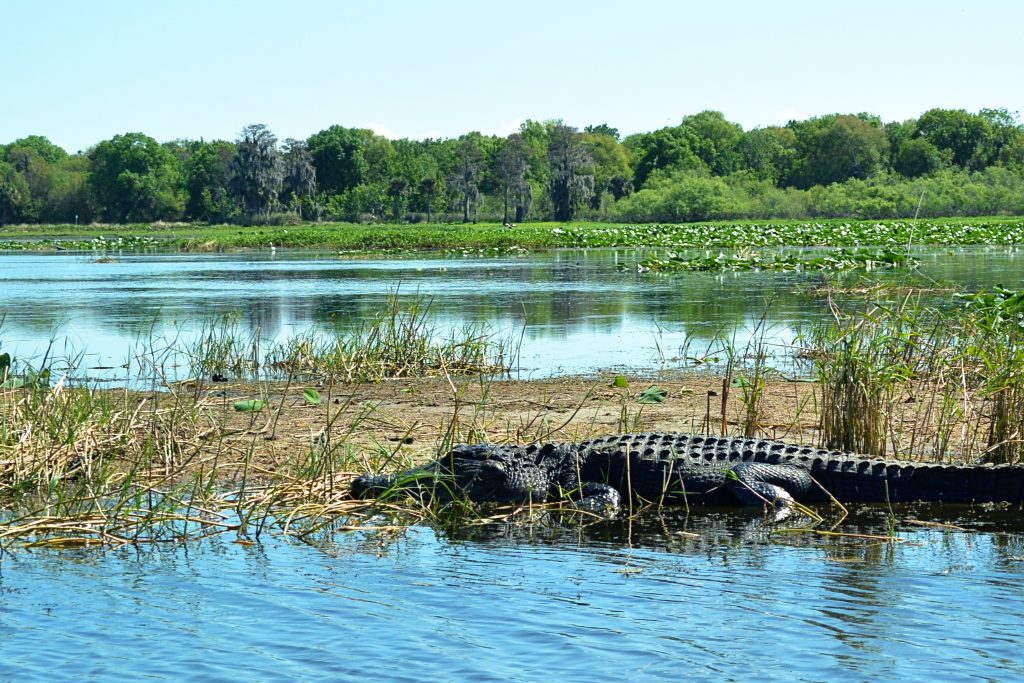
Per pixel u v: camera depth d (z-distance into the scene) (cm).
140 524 666
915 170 10944
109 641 488
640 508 716
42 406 869
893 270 2944
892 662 447
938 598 519
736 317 1797
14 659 469
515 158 9988
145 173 12662
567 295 2312
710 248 4703
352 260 4241
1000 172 9619
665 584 549
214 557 611
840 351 836
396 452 834
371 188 11275
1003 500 700
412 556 610
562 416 991
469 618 508
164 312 2022
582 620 502
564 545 629
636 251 4666
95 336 1661
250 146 10731
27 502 730
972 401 930
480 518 695
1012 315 1021
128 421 886
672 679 437
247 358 1406
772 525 664
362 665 458
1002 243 4600
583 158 10000
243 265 3916
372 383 1229
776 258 3303
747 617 500
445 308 2031
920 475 706
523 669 451
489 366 1319
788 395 1082
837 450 789
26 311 2056
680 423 946
